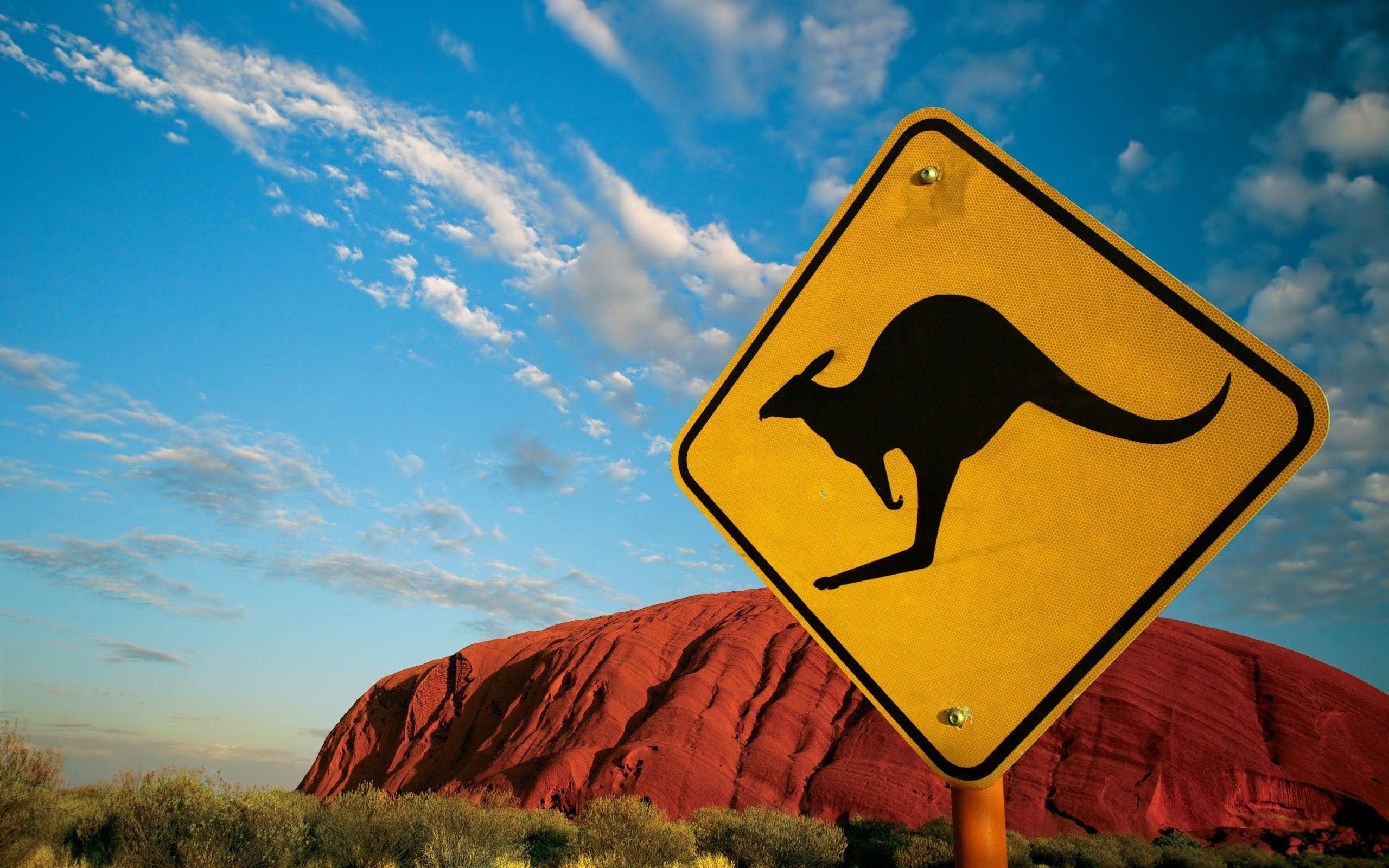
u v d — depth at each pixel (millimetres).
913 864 19234
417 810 13430
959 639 1333
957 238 1469
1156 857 24234
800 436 1560
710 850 17516
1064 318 1350
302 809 13008
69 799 12320
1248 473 1175
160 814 10297
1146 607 1206
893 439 1456
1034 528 1305
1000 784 1277
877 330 1516
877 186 1561
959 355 1425
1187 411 1231
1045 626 1271
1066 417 1314
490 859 12391
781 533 1537
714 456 1647
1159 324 1273
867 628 1408
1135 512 1242
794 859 17406
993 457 1354
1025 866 20578
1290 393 1172
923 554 1392
